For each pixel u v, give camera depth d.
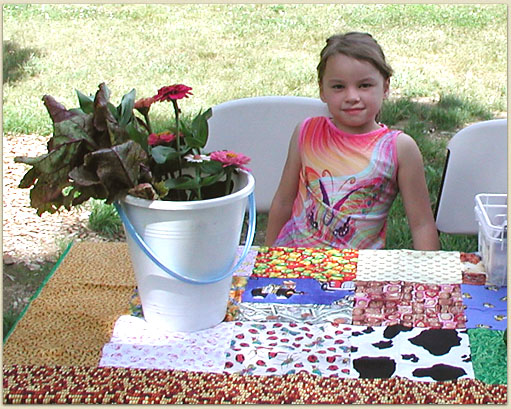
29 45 5.66
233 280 1.49
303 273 1.51
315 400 1.12
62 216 3.29
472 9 6.54
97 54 5.50
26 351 1.26
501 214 1.57
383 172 1.91
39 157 1.19
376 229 1.93
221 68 5.19
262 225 3.16
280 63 5.25
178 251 1.24
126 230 1.27
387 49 5.50
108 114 1.22
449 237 2.99
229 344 1.28
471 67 5.12
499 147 2.01
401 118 4.18
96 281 1.49
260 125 2.16
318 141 1.96
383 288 1.45
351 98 1.85
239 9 6.67
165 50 5.59
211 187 1.33
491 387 1.15
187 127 1.33
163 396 1.14
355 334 1.30
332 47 1.86
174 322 1.31
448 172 2.04
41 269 2.86
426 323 1.33
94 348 1.27
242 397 1.13
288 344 1.27
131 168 1.19
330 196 1.92
